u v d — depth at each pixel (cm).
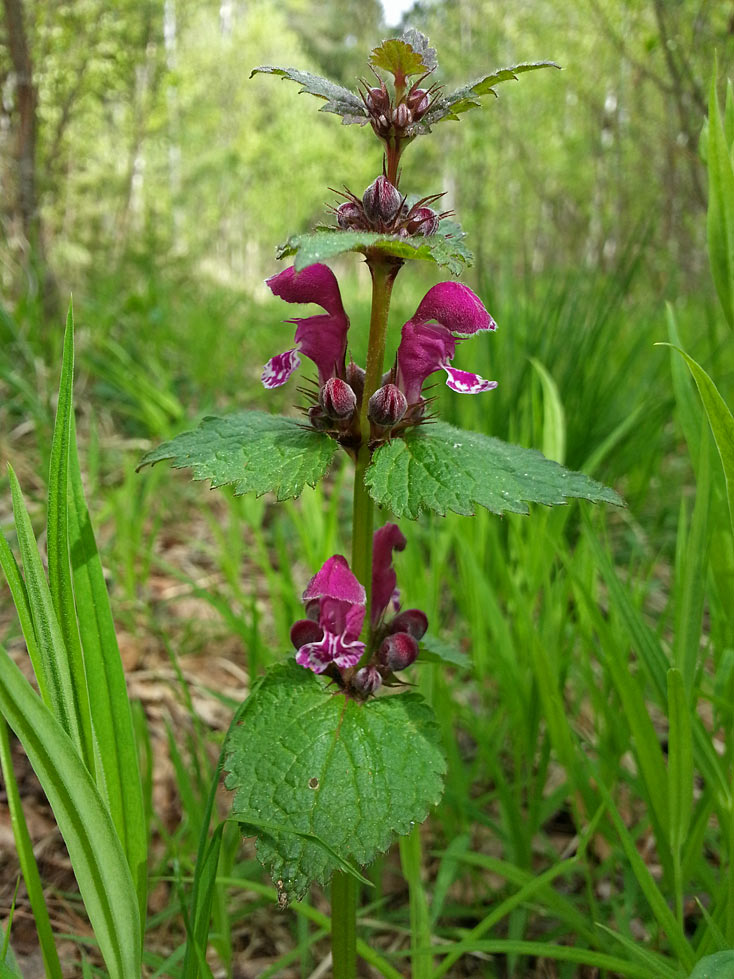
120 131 183
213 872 15
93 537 15
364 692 17
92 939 20
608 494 16
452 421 45
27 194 72
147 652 36
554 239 154
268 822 14
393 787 15
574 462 42
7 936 14
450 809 26
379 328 16
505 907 19
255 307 118
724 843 21
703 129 19
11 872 24
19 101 71
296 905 20
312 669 16
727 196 18
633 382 54
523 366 44
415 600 30
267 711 16
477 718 29
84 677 14
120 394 62
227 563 38
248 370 81
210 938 20
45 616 14
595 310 51
